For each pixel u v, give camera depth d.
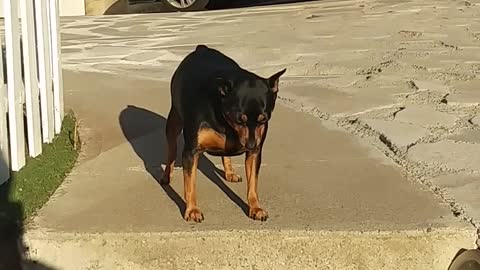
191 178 2.74
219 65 2.82
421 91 4.05
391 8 7.14
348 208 2.82
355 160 3.20
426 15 6.59
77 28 6.57
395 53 4.91
